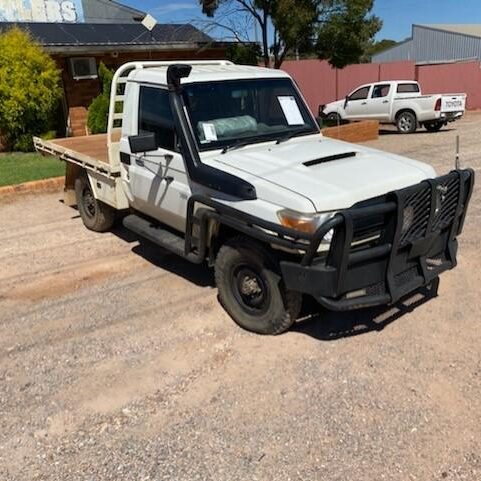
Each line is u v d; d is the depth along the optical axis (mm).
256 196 3814
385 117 17391
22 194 9125
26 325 4504
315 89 21641
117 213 6684
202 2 15125
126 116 5344
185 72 4395
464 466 2760
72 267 5762
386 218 3641
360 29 14945
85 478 2814
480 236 6086
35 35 14805
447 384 3428
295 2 13977
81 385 3627
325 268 3535
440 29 44844
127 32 16688
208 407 3336
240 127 4676
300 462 2848
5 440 3125
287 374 3625
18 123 12422
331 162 4230
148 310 4668
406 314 4348
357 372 3604
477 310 4363
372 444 2947
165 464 2885
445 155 11734
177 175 4594
